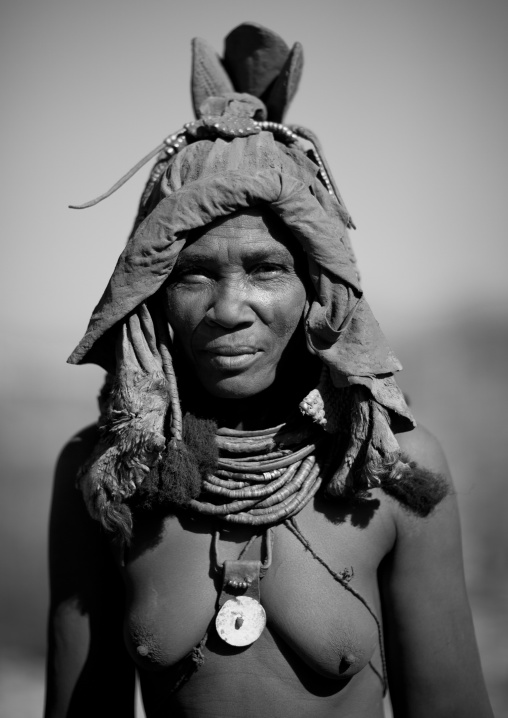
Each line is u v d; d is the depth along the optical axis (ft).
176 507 6.94
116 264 6.79
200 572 6.89
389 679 7.52
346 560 6.93
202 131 7.14
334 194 7.20
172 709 7.06
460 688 7.32
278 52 7.91
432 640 7.26
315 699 6.90
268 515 6.81
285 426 7.05
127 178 7.15
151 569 6.99
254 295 6.64
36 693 17.78
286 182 6.54
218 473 6.95
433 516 7.25
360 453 6.69
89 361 7.11
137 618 6.93
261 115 7.60
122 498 6.69
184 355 7.11
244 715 6.86
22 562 24.38
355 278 6.69
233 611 6.73
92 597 7.66
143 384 6.69
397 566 7.23
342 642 6.77
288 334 6.78
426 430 7.60
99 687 7.69
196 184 6.54
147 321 6.82
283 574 6.83
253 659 6.84
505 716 16.37
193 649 6.86
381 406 6.68
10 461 32.63
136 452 6.61
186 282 6.71
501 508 27.86
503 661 18.33
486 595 21.91
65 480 7.79
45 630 20.79
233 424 7.22
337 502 6.98
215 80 7.99
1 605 21.81
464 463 33.45
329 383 6.88
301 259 6.74
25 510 28.14
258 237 6.57
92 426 7.98
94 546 7.64
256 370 6.73
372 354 6.68
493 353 47.67
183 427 6.92
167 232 6.56
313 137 7.34
